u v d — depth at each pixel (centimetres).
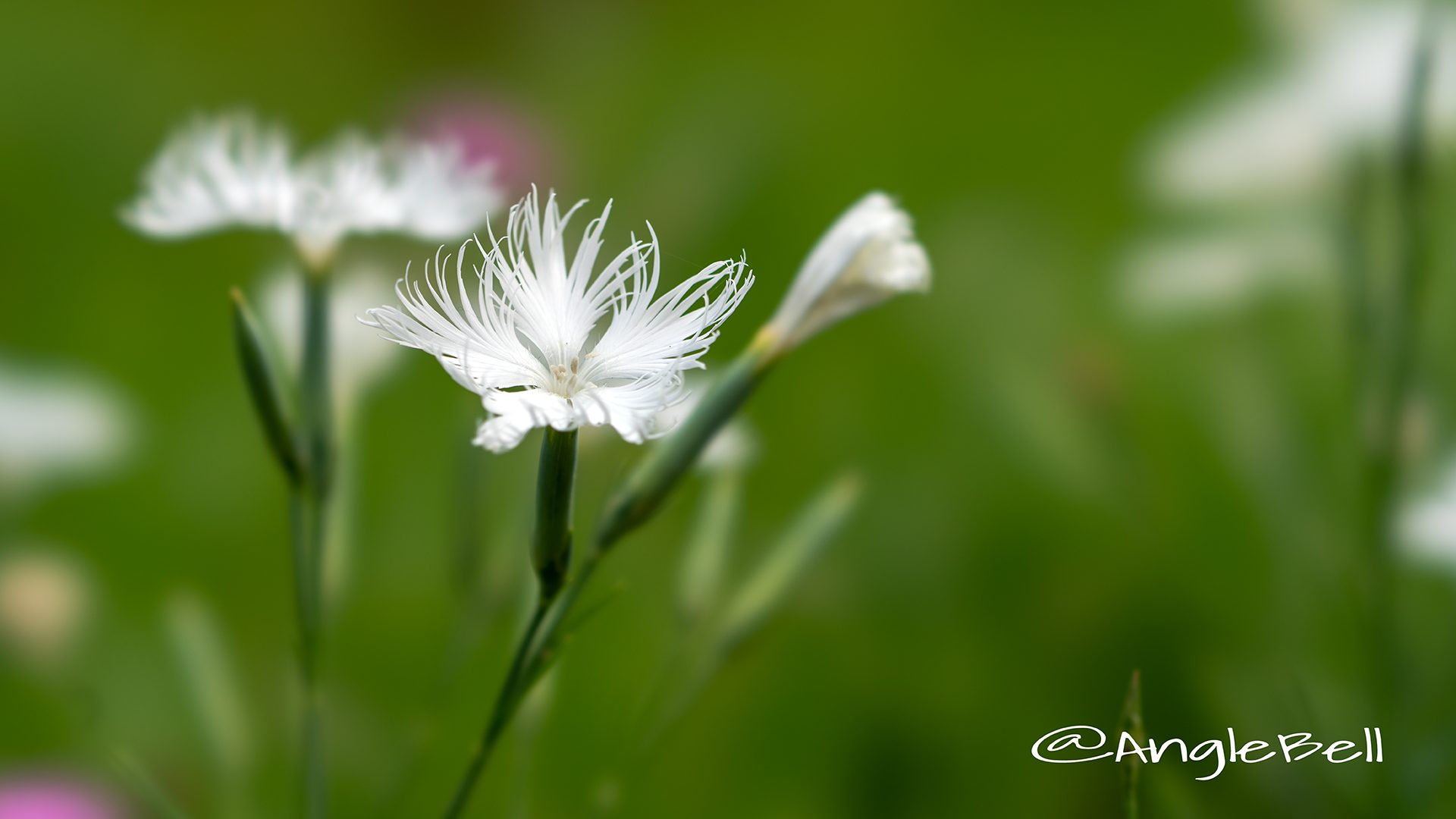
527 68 100
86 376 67
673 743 60
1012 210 82
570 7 101
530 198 48
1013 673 61
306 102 96
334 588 51
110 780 59
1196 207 65
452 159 53
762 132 84
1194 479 63
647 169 82
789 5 101
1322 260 62
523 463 53
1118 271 69
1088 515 62
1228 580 61
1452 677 58
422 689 61
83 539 65
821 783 60
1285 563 60
